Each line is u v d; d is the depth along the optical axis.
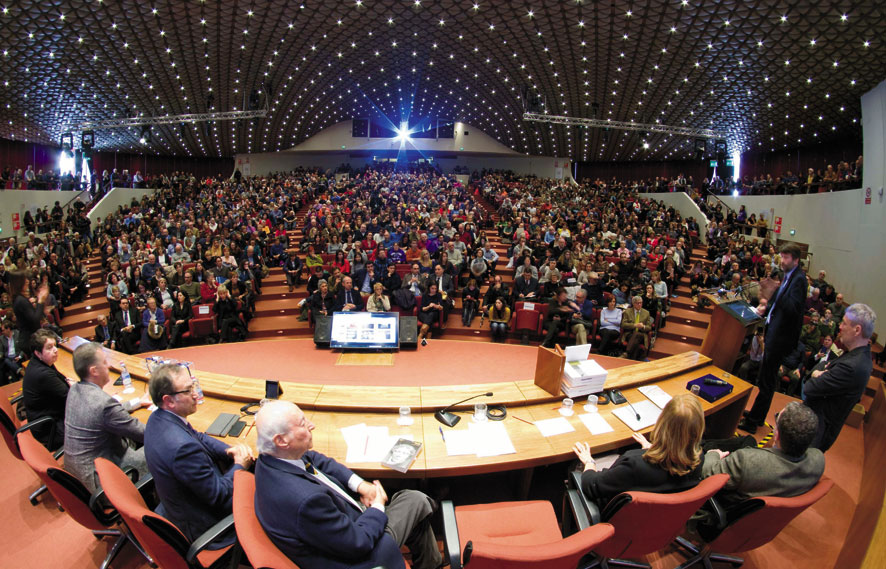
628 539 2.57
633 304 8.39
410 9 14.63
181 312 8.88
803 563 3.08
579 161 37.94
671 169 34.88
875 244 11.72
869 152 12.24
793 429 2.65
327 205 20.36
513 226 15.97
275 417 2.16
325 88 24.02
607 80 18.42
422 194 21.73
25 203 18.14
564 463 4.14
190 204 22.09
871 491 2.92
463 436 3.46
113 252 13.93
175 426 2.67
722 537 2.77
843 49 12.50
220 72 18.83
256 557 1.83
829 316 8.79
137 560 3.10
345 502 2.40
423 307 9.31
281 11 14.13
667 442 2.59
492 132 33.88
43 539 3.26
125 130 26.03
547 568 1.91
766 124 21.34
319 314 9.27
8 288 9.70
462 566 2.36
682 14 12.36
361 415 3.77
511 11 14.09
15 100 19.20
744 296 5.63
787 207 16.86
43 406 3.70
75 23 13.35
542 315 8.88
